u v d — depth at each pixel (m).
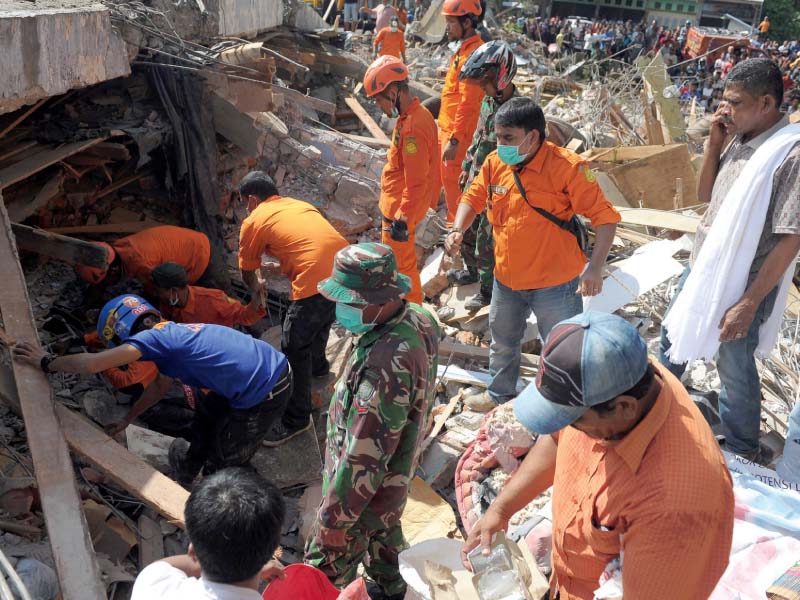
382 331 2.49
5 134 5.02
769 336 3.48
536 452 2.30
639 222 6.02
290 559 3.42
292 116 7.32
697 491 1.68
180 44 5.47
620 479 1.79
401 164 4.82
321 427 4.49
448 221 6.41
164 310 4.69
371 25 17.31
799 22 39.44
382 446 2.46
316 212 4.21
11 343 3.42
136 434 3.94
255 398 3.35
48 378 3.36
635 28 24.16
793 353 4.85
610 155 7.69
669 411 1.77
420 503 3.62
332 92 9.67
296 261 3.99
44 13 4.02
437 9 16.03
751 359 3.52
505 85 4.64
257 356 3.39
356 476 2.48
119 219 5.68
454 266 6.11
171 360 3.30
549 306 3.83
